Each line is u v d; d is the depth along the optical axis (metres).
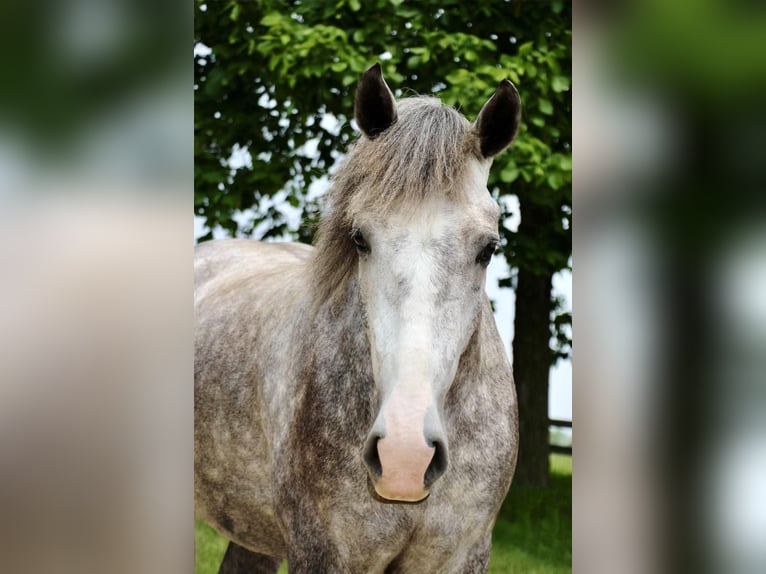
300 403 2.39
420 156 1.98
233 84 6.03
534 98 5.51
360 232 2.02
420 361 1.84
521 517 6.19
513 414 2.45
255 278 3.38
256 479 2.79
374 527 2.26
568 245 6.11
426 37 5.43
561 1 5.67
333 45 5.27
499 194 5.82
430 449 1.79
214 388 3.01
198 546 5.19
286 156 6.15
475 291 2.02
